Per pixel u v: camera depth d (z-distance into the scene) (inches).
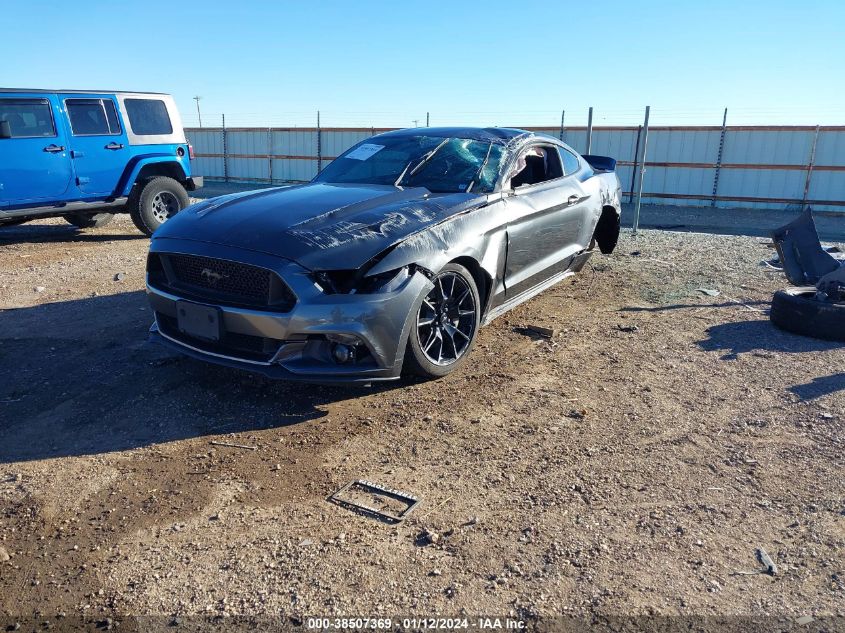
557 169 226.2
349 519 107.1
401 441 133.3
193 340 151.0
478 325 171.2
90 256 327.6
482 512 108.7
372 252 140.3
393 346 141.9
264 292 137.3
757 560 96.3
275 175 951.0
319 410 147.3
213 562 96.8
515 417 143.4
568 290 255.3
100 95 363.6
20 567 96.2
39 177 341.4
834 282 200.4
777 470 120.5
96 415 144.6
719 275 281.0
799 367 169.9
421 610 86.8
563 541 100.7
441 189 182.2
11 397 153.4
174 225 157.0
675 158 711.7
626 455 126.6
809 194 666.2
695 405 148.5
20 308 229.1
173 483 118.2
